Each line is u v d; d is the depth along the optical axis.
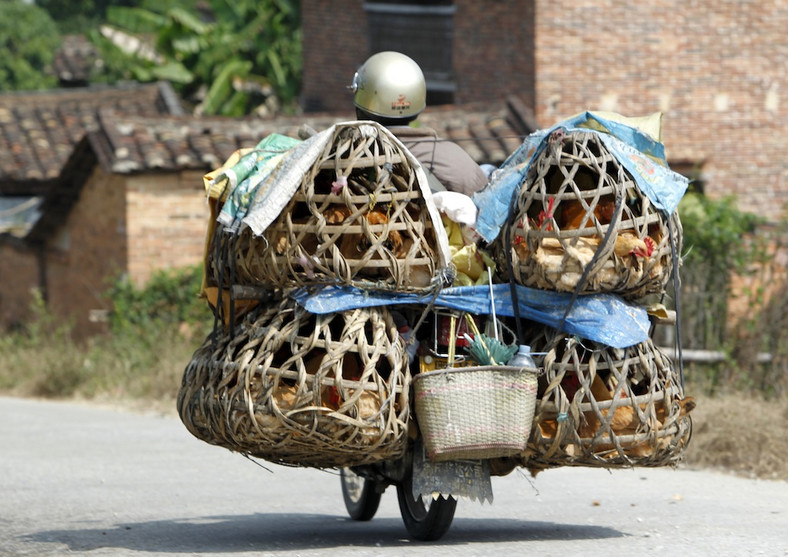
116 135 64.56
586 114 23.36
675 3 70.31
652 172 22.67
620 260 22.14
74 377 59.69
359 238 22.09
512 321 23.25
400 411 22.05
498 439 21.84
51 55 164.12
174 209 64.38
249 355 22.03
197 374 23.17
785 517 27.59
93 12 179.50
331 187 22.05
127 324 61.09
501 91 73.19
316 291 22.05
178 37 105.62
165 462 38.50
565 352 22.52
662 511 28.80
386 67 24.81
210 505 30.61
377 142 21.97
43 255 77.38
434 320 22.75
